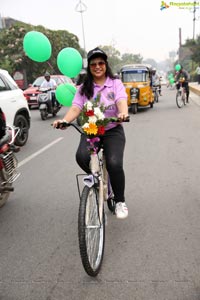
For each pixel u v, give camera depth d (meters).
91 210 2.93
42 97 12.49
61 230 3.79
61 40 29.41
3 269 3.09
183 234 3.54
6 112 7.55
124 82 14.06
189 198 4.47
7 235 3.74
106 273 2.95
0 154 4.12
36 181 5.46
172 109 14.20
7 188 4.23
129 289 2.72
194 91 23.28
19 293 2.75
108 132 3.38
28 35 3.69
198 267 2.96
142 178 5.30
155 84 17.36
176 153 6.74
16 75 27.14
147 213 4.08
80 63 3.90
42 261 3.19
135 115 13.01
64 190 5.00
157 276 2.86
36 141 8.69
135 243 3.41
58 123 3.11
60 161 6.60
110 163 3.25
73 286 2.80
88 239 2.84
